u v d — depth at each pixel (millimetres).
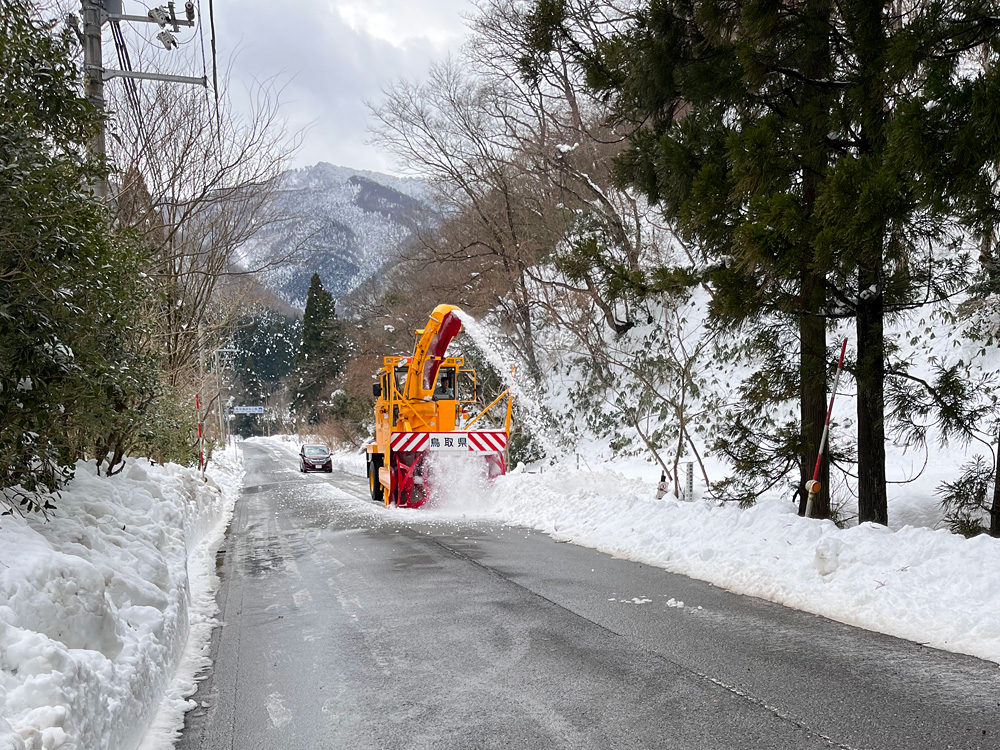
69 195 5758
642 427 23156
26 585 3824
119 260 6797
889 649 5387
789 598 6918
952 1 7512
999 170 6754
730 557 8461
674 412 21750
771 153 8461
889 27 8930
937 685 4625
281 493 23188
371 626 6582
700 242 10000
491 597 7469
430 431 16500
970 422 9781
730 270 9477
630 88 11180
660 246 26125
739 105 10203
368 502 18547
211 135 13797
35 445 5816
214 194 14242
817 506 10820
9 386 5191
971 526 9766
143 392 7637
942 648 5367
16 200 4953
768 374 11039
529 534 11781
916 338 16438
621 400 24234
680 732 4082
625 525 11000
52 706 3039
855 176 7184
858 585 6828
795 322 10812
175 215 13836
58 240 5227
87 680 3469
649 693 4680
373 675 5289
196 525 12266
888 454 14766
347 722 4473
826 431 9648
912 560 7074
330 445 61875
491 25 25719
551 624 6363
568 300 26250
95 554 5535
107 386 6270
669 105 11352
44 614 3838
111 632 4320
